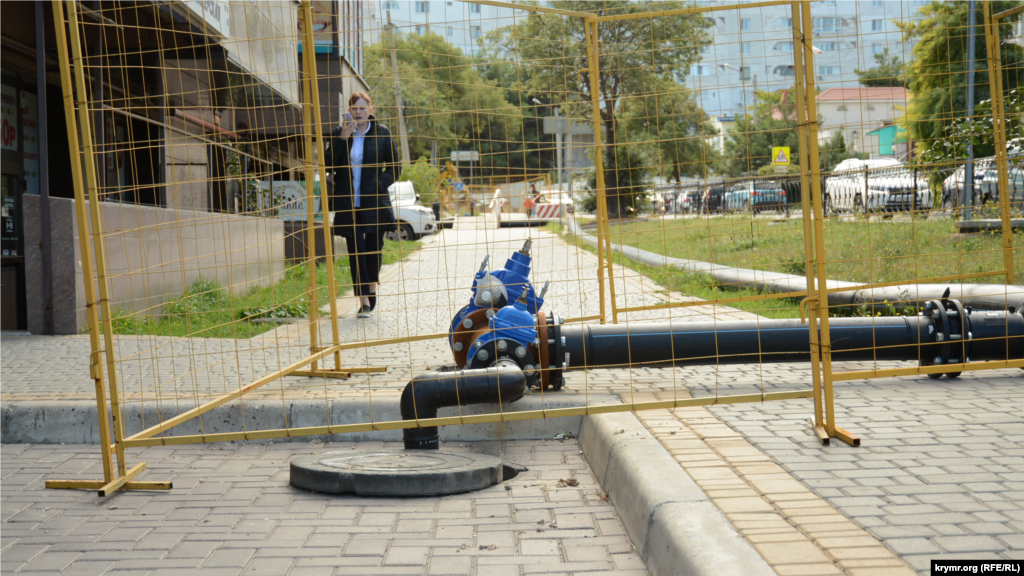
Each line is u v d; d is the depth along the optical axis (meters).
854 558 2.38
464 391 4.21
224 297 10.08
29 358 6.56
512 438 4.71
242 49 11.84
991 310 5.50
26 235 7.78
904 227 8.94
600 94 6.44
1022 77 9.30
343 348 5.94
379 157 8.20
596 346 4.94
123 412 4.74
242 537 3.15
